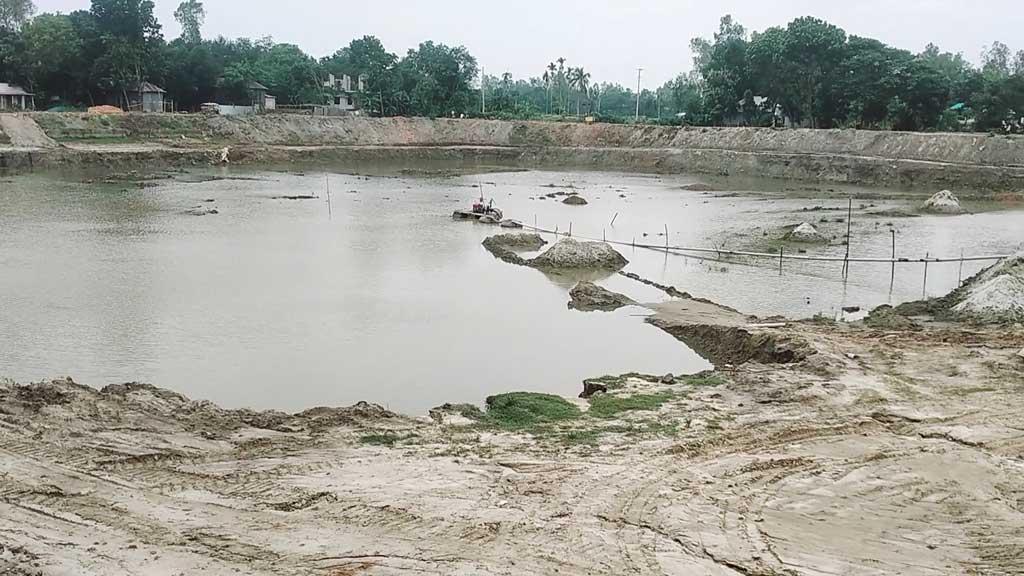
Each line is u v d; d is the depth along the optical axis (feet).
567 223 169.48
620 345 85.40
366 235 148.25
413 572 37.86
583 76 505.25
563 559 39.75
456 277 115.85
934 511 46.42
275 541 40.40
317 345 82.43
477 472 50.31
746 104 340.59
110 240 135.03
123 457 50.21
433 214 177.99
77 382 70.03
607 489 48.14
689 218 177.37
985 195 217.97
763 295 107.76
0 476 46.60
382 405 67.31
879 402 63.16
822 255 134.92
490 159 336.08
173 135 296.51
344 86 425.69
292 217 167.43
